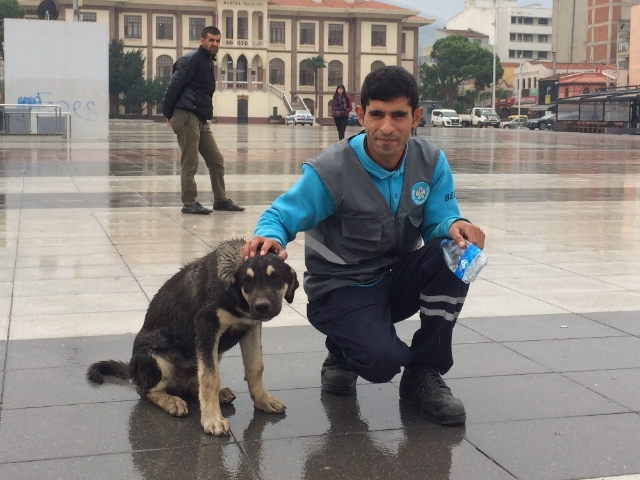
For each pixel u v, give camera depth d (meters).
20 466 3.13
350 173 3.68
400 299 3.90
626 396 3.95
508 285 6.32
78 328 4.96
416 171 3.77
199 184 14.01
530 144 32.75
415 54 90.38
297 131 49.06
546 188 14.06
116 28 82.06
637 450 3.34
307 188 3.67
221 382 4.14
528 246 8.09
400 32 88.19
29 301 5.59
